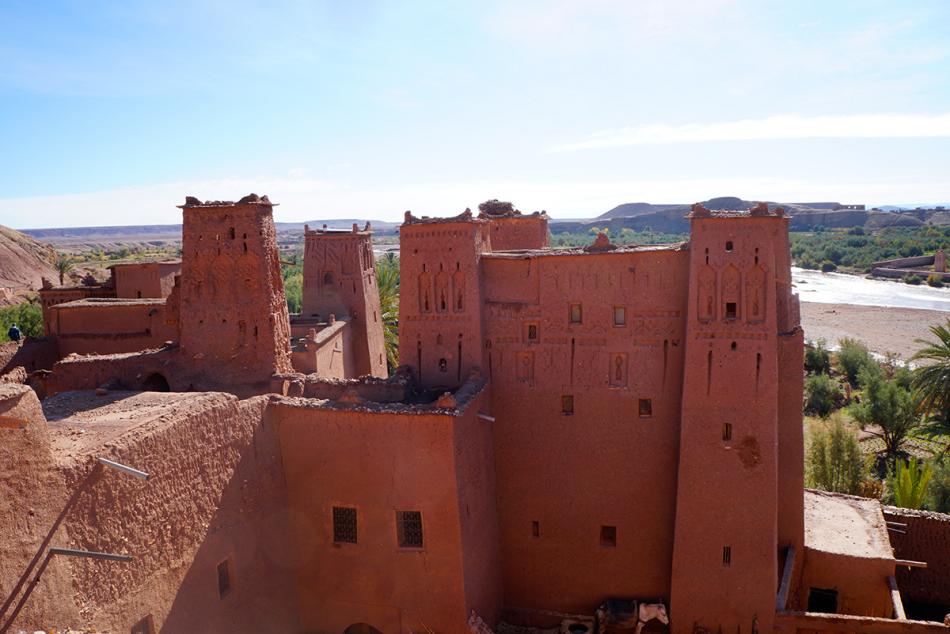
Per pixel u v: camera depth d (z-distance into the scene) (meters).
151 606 14.72
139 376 21.97
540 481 22.92
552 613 23.00
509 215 31.00
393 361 49.62
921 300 110.50
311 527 20.09
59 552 12.00
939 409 44.22
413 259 23.31
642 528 22.09
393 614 19.59
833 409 55.91
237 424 18.11
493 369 23.14
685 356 20.47
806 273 160.00
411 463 19.03
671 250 21.17
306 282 37.75
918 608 24.89
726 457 20.11
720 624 20.36
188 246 22.34
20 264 118.06
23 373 26.08
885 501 33.75
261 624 18.78
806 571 21.75
